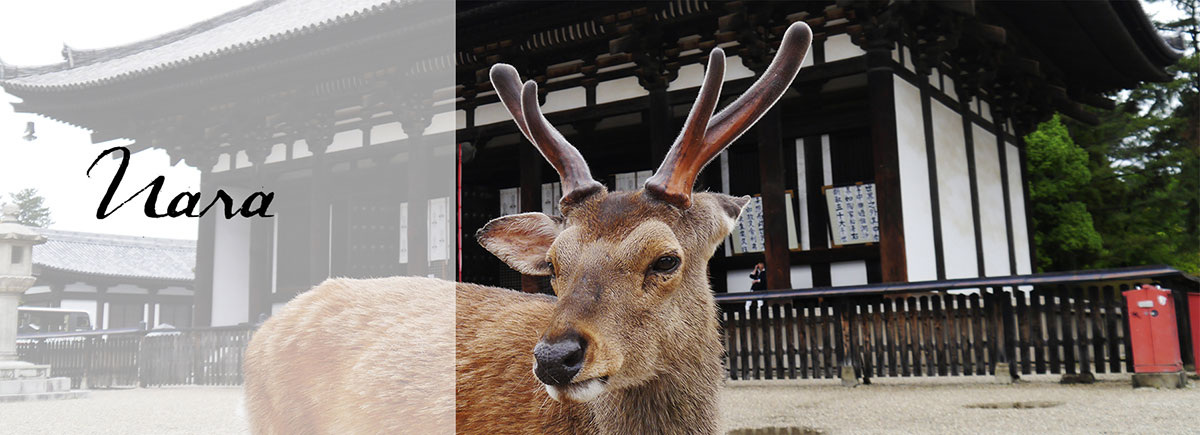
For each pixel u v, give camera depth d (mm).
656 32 10242
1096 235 18594
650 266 1767
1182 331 7043
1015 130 14008
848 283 10641
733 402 6102
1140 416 4656
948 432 4316
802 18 9695
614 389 1785
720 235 2004
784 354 8336
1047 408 5160
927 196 9664
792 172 11203
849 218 10633
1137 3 12266
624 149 12664
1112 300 6672
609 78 11141
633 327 1713
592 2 10047
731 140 1907
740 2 9430
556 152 1993
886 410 5340
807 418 5051
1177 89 22250
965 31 10375
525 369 1960
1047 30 12539
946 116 10742
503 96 2109
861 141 10836
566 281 1794
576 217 1885
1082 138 21891
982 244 11188
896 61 9516
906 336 7465
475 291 2240
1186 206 21469
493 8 10273
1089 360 6789
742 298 8156
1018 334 7070
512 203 13898
